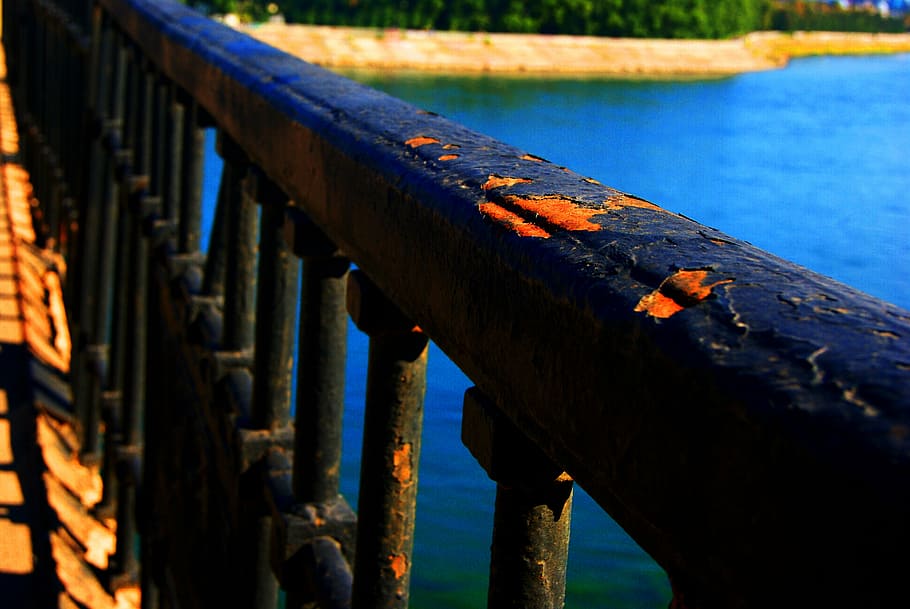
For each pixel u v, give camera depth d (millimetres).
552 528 973
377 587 1425
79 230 8328
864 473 472
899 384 506
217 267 3246
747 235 6238
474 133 1246
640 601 3641
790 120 12109
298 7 37438
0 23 27641
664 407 621
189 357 3451
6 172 18438
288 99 1699
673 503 613
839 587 476
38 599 6484
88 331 8461
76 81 9945
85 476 8961
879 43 26922
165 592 4160
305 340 1803
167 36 3127
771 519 524
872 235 6082
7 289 12719
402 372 1359
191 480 3439
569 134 10547
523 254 813
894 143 10070
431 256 1017
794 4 27234
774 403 533
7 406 9805
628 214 824
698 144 9914
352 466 6652
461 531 4754
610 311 682
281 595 5227
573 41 24125
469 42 31188
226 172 2758
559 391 752
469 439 981
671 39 24047
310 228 1695
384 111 1431
